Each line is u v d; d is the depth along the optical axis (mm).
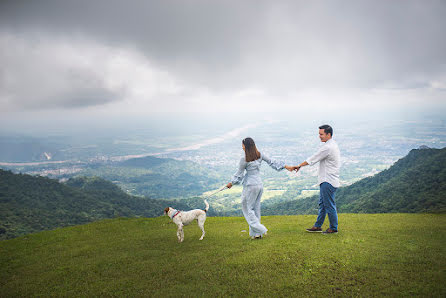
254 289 4648
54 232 11117
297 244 6461
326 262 5344
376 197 95938
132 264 6453
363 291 4250
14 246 9398
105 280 5688
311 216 12156
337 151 6852
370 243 6215
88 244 8945
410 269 4738
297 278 4875
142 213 142250
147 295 4793
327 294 4305
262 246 6641
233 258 6023
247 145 6957
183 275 5453
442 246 5750
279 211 111125
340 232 7453
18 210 120438
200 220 8125
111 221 12898
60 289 5453
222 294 4574
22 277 6410
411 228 7820
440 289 4020
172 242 8211
